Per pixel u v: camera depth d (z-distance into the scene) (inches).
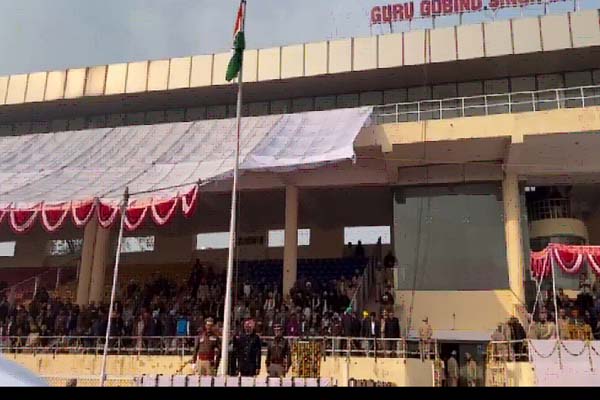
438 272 936.9
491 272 917.2
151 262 1358.3
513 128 820.0
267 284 1093.1
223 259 1326.3
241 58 670.5
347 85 1032.2
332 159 750.5
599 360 605.0
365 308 943.7
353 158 741.9
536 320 786.2
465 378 845.8
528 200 1035.3
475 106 917.8
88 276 1019.3
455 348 890.1
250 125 954.1
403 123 866.8
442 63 952.3
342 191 1093.1
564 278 890.1
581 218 1197.1
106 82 1084.5
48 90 1108.5
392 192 993.5
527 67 964.6
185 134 977.5
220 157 855.1
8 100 1120.8
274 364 562.6
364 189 1076.5
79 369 768.9
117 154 953.5
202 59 1051.3
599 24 901.8
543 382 608.1
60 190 833.5
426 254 949.8
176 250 1357.0
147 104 1121.4
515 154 862.5
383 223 1338.6
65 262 1347.2
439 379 717.3
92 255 1031.6
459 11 986.7
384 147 862.5
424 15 1001.5
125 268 1320.1
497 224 936.3
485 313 889.5
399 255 961.5
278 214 1245.7
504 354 693.9
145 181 820.0
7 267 1384.1
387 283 941.8
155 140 979.3
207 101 1104.2
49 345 812.6
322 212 1252.5
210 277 1066.1
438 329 892.6
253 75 1018.1
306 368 588.4
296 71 1002.7
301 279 997.8
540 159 882.8
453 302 910.4
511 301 884.0
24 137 1075.3
